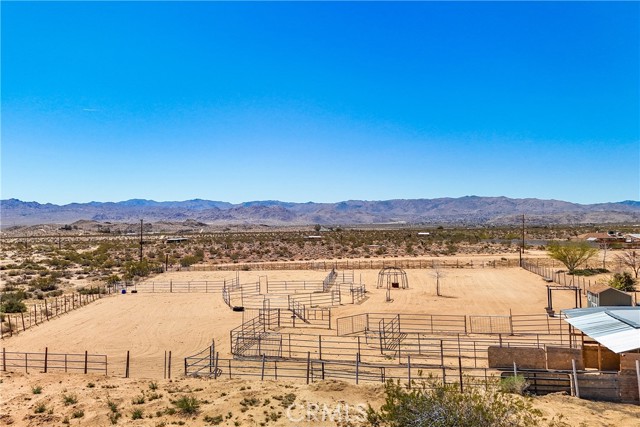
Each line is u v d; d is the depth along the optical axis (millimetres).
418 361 27469
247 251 108000
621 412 18219
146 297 51969
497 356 25156
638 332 21328
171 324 38969
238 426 17578
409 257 90875
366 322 38312
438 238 139750
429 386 18828
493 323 37125
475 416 14805
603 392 20234
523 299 46844
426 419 14617
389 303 46250
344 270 72562
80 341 33938
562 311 27375
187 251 107875
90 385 23062
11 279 64125
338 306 45281
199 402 20375
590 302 40344
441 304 45250
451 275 64375
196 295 53094
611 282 50688
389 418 15141
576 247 63438
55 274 66812
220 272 72938
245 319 40375
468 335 33500
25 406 20438
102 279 65750
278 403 19750
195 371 26469
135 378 24922
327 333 35000
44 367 27781
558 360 24359
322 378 23766
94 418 18828
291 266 77562
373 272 69812
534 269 66250
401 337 33281
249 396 20672
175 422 18250
